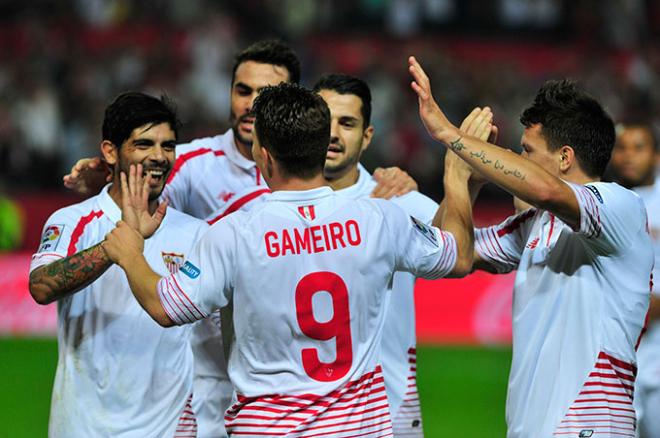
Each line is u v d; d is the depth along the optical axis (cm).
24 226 5003
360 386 1439
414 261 1501
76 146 5678
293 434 1401
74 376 1617
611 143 1545
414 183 1884
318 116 1433
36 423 3133
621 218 1462
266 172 1472
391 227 1471
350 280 1430
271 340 1420
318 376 1420
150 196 1650
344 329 1427
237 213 1460
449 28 6844
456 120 6078
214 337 1916
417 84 1459
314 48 6550
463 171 1625
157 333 1631
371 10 6781
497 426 3134
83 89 5944
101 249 1483
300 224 1429
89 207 1666
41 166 5569
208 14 6519
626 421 1487
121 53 6256
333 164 1803
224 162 2022
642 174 2384
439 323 4672
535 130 1548
